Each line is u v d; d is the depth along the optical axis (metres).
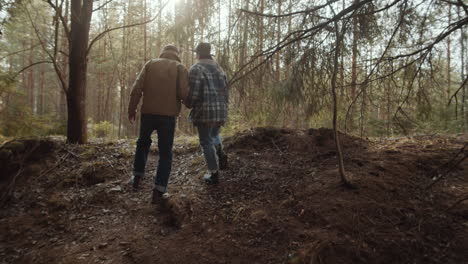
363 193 2.53
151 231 2.42
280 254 2.04
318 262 1.93
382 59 2.32
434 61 2.30
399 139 3.97
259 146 3.93
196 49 2.92
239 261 2.02
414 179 2.79
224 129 5.19
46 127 6.19
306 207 2.44
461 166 2.98
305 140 3.77
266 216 2.41
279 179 3.04
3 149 3.46
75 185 3.18
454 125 3.58
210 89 2.83
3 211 2.72
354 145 3.65
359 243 2.06
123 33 12.54
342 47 2.27
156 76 2.82
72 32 4.37
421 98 2.42
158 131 2.84
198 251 2.13
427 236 2.12
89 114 21.38
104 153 4.00
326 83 2.41
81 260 2.12
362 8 2.14
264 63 2.29
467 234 2.11
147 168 3.66
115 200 2.92
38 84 19.30
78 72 4.36
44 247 2.28
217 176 3.03
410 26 2.25
